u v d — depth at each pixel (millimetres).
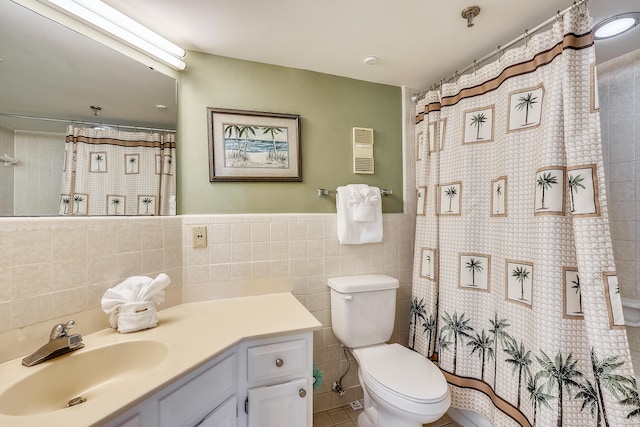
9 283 911
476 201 1545
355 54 1587
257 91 1642
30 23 1014
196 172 1523
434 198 1773
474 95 1547
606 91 1686
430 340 1753
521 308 1302
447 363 1622
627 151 1602
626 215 1604
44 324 988
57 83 1077
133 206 1296
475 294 1545
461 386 1566
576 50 1115
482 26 1350
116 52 1247
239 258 1589
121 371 1030
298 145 1708
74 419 653
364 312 1655
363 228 1790
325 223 1775
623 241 1615
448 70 1779
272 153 1656
